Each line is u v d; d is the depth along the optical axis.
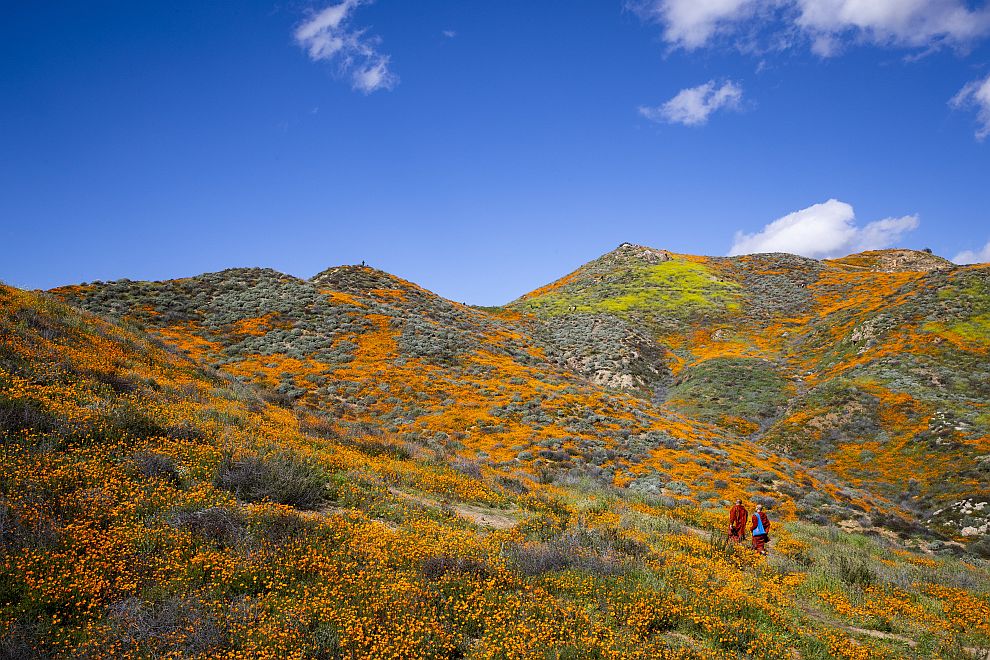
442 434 30.73
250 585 6.83
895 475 37.84
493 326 64.50
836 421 45.84
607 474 27.66
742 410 53.34
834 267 112.50
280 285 54.72
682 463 31.52
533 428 33.28
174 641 5.41
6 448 9.08
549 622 6.99
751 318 84.69
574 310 93.00
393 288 64.69
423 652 6.02
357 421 30.16
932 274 71.94
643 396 60.50
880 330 60.97
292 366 38.44
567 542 10.74
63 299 42.91
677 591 9.05
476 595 7.40
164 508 8.45
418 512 11.98
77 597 5.95
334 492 11.85
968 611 10.66
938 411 43.44
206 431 13.37
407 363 41.78
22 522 6.89
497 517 14.16
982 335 53.56
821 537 20.33
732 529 15.85
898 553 19.72
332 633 6.03
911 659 8.23
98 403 12.91
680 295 96.25
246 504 9.74
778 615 8.97
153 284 50.38
